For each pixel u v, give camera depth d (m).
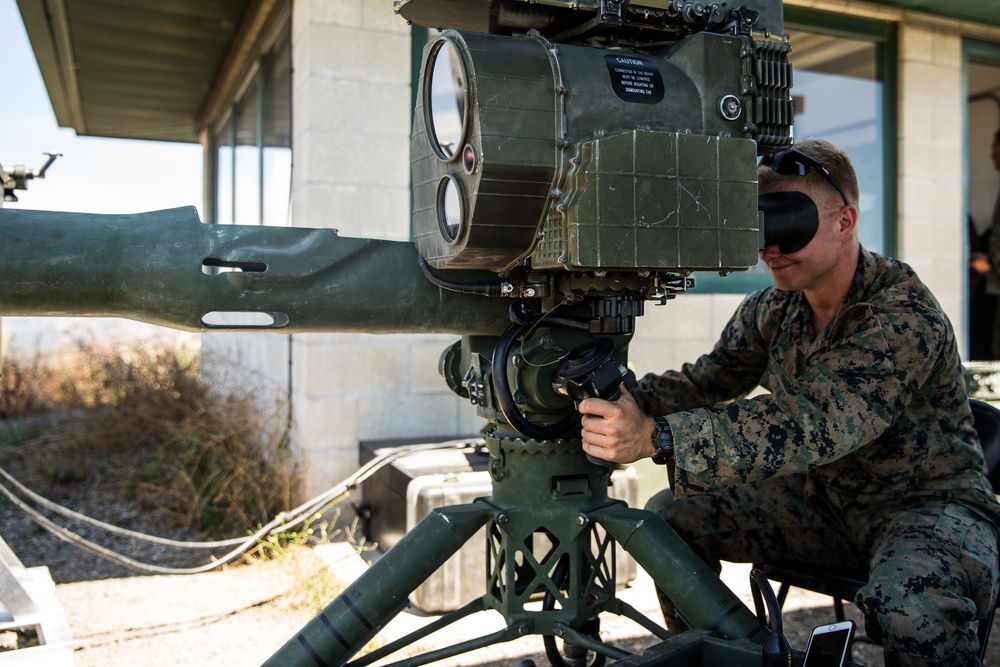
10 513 4.27
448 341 3.94
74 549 3.68
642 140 1.34
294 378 3.99
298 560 3.29
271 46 5.01
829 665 1.43
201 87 7.17
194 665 2.52
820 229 1.78
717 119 1.46
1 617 2.22
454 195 1.42
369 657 1.68
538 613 1.73
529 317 1.58
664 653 1.48
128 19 5.30
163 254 1.48
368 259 1.60
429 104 1.53
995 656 2.48
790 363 2.00
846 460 1.91
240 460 3.84
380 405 3.83
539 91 1.35
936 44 4.83
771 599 1.49
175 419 5.09
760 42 1.48
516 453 1.73
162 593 3.12
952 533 1.69
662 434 1.52
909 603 1.53
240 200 6.37
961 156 4.93
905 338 1.66
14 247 1.41
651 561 1.67
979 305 5.99
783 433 1.54
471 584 2.91
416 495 2.91
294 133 4.09
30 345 7.63
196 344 6.92
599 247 1.32
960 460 1.85
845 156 1.83
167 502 4.23
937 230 4.88
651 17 1.49
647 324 4.17
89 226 1.46
